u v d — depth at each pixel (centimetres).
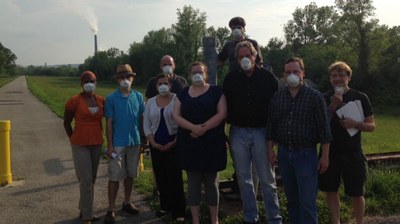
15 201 703
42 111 2323
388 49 5866
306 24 8969
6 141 808
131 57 9588
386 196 675
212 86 540
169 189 596
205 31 7594
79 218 619
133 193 737
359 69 5609
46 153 1122
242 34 625
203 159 525
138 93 631
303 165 480
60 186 795
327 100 518
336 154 505
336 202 527
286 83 496
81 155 569
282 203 620
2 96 3828
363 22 5603
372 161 814
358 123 494
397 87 5409
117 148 597
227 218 588
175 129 592
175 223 584
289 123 482
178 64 7525
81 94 579
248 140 530
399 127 2712
